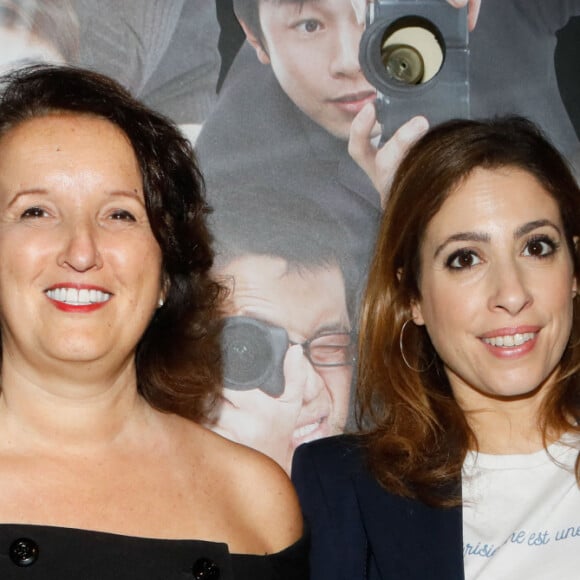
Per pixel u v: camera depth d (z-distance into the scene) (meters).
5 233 1.84
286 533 2.06
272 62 2.83
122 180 1.91
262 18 2.82
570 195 2.24
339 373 2.85
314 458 2.43
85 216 1.86
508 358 2.16
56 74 2.00
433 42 2.87
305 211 2.85
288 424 2.84
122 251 1.88
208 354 2.54
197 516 1.93
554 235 2.18
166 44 2.79
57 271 1.81
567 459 2.22
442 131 2.32
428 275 2.26
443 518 2.20
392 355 2.43
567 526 2.12
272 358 2.84
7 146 1.89
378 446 2.36
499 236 2.16
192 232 2.09
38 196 1.85
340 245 2.86
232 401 2.82
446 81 2.87
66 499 1.84
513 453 2.27
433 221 2.24
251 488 2.06
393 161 2.85
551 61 2.91
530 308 2.14
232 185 2.82
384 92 2.85
